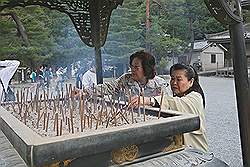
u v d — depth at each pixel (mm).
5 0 3652
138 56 2676
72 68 16766
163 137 1426
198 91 2090
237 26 2324
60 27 17156
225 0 2229
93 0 3900
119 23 18797
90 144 1179
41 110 1839
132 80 2738
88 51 16328
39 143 1085
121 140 1257
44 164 1084
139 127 1311
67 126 1412
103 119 1543
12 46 15477
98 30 3967
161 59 24172
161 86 2623
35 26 16234
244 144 2406
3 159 1316
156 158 1411
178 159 1420
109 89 2641
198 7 28859
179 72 2061
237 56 2355
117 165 1321
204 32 32375
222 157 4562
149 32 23641
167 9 28484
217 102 10758
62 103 1859
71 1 3928
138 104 1659
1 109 1943
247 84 2369
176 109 1785
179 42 26125
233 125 6848
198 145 1798
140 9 23688
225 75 24750
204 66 31109
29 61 16719
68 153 1128
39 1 3836
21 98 2000
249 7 3512
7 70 5422
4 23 14297
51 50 16734
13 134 1308
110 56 18562
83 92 1919
